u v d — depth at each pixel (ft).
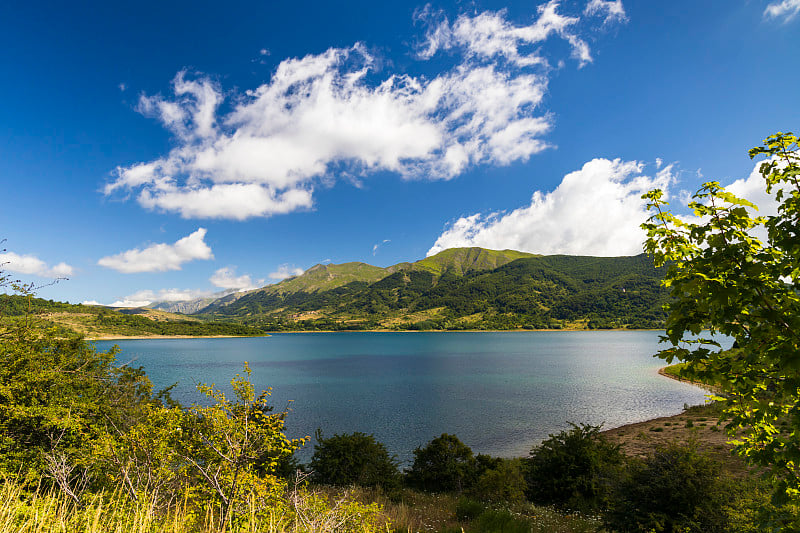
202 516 22.12
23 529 16.96
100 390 41.45
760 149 12.56
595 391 200.34
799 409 10.49
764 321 10.97
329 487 58.95
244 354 465.06
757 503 24.26
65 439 30.89
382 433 123.34
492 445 110.32
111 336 641.81
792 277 11.24
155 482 21.65
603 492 51.83
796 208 11.12
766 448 12.28
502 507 52.85
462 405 166.20
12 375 32.35
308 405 167.22
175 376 251.19
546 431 124.26
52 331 39.75
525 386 218.18
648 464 35.12
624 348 501.97
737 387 12.51
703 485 30.99
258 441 24.27
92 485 26.04
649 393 193.36
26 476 24.57
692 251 12.65
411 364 345.10
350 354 463.42
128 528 18.62
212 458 22.59
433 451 69.15
